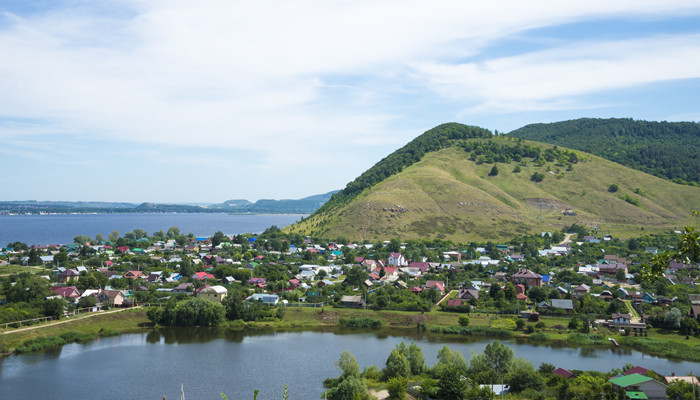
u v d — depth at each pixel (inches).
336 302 6638.8
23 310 5516.7
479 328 5792.3
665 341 5216.5
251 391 3983.8
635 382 3580.2
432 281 7746.1
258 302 6545.3
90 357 4800.7
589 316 5944.9
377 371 4261.8
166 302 6387.8
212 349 5118.1
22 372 4360.2
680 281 7775.6
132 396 3870.6
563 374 4028.1
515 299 6761.8
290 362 4717.0
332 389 3882.9
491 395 3604.8
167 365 4596.5
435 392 3668.8
